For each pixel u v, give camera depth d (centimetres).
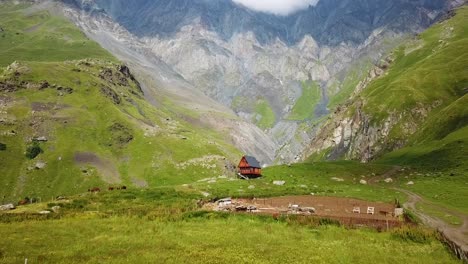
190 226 5528
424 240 5116
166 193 8800
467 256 4331
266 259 4031
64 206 7206
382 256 4331
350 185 12456
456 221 6894
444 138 17988
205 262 3859
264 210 6969
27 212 6406
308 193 9744
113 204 7562
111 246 4378
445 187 10925
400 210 6875
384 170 14750
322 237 5131
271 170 15388
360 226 5766
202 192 9288
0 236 4641
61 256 3975
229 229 5341
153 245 4453
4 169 18575
